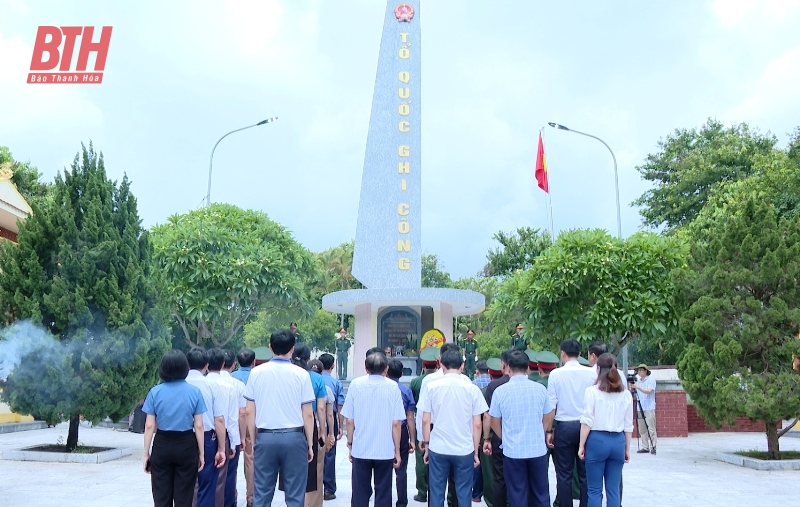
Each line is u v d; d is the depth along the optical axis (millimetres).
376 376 6707
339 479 10422
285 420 6059
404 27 22875
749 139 32406
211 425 6617
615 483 6430
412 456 13688
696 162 32312
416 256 21953
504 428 6465
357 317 21969
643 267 17844
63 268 11906
